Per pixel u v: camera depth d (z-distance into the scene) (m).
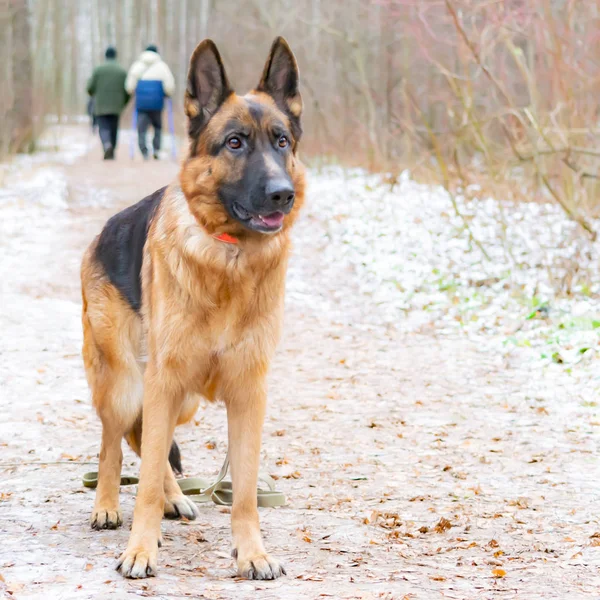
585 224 11.19
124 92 23.58
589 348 8.80
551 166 13.52
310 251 13.81
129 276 4.86
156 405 4.40
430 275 11.96
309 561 4.36
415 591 3.88
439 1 12.55
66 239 14.34
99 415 4.98
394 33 20.55
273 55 4.81
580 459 6.16
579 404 7.42
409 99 17.23
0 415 6.99
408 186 17.91
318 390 8.00
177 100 50.06
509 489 5.58
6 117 26.25
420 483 5.73
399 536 4.76
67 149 31.47
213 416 7.40
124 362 4.88
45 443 6.41
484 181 14.24
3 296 10.87
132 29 63.00
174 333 4.36
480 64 11.75
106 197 17.88
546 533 4.80
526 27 12.80
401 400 7.70
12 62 27.25
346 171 20.64
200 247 4.31
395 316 10.59
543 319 9.99
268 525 4.93
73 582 3.89
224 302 4.36
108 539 4.59
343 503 5.34
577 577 4.13
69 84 72.31
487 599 3.79
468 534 4.80
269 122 4.55
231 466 4.47
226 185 4.40
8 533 4.59
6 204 17.20
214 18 32.62
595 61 12.10
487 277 11.67
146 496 4.29
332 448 6.49
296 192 4.67
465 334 9.87
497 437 6.68
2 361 8.42
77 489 5.47
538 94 13.06
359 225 14.88
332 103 23.58
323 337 9.83
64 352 8.85
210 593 3.82
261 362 4.47
